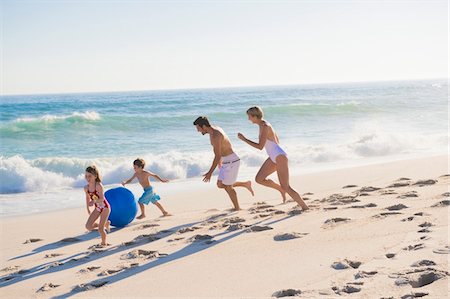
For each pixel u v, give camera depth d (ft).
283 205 30.81
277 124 99.86
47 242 26.96
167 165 52.37
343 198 29.89
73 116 93.66
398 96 192.95
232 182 30.71
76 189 47.42
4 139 81.20
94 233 28.76
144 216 32.22
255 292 15.42
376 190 31.91
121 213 28.96
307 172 49.03
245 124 99.55
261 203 33.30
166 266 19.51
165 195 40.14
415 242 18.12
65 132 87.86
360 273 15.44
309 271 16.72
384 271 15.37
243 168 53.93
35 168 50.72
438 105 134.31
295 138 79.36
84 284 18.04
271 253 19.67
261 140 27.91
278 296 14.75
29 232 29.78
